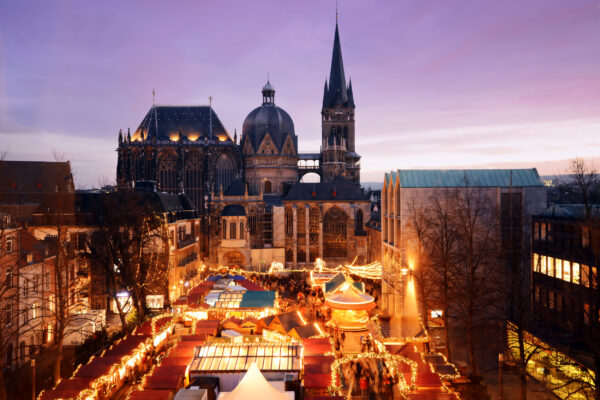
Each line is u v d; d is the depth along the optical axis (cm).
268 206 12231
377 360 4016
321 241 11631
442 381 3100
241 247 11081
